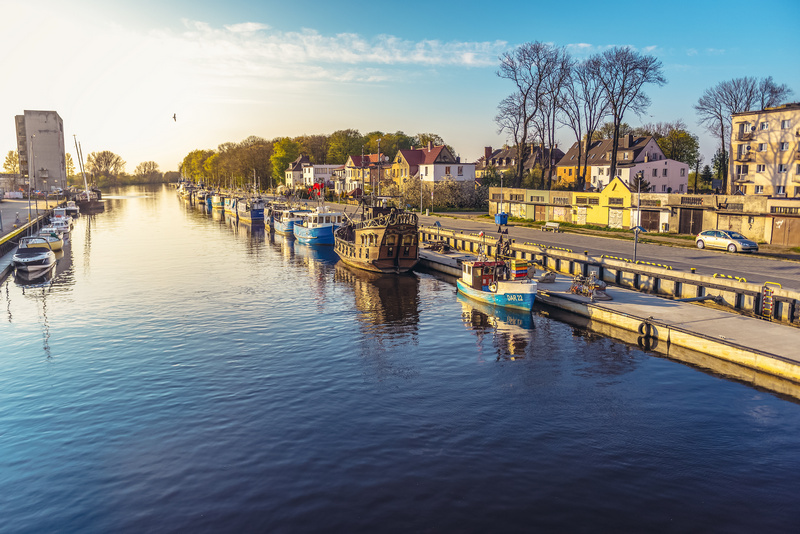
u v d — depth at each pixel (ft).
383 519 50.19
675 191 331.77
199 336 108.78
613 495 53.93
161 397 78.95
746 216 173.58
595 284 119.85
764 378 81.76
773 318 101.09
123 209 491.72
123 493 55.01
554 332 108.78
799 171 218.38
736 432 66.64
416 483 55.98
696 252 158.40
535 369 88.63
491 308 129.29
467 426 68.85
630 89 260.21
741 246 153.79
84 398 79.10
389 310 128.67
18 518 51.31
